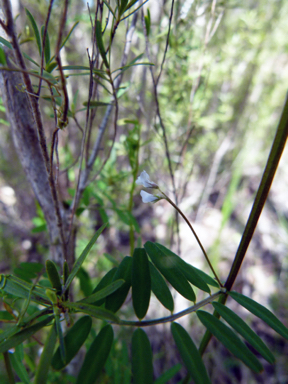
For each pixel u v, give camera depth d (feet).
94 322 0.46
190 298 0.17
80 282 0.31
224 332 0.16
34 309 0.27
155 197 0.17
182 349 0.15
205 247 0.77
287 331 0.16
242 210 0.91
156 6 0.47
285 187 0.97
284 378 0.56
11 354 0.20
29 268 0.27
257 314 0.17
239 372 0.60
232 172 0.86
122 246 0.74
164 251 0.18
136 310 0.16
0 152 0.66
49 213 0.29
